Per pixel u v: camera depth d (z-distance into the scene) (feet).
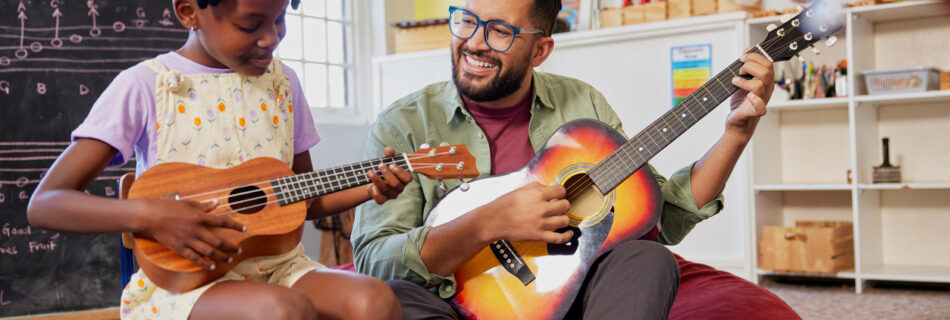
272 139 4.95
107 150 4.51
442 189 5.64
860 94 12.57
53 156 9.85
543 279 5.21
